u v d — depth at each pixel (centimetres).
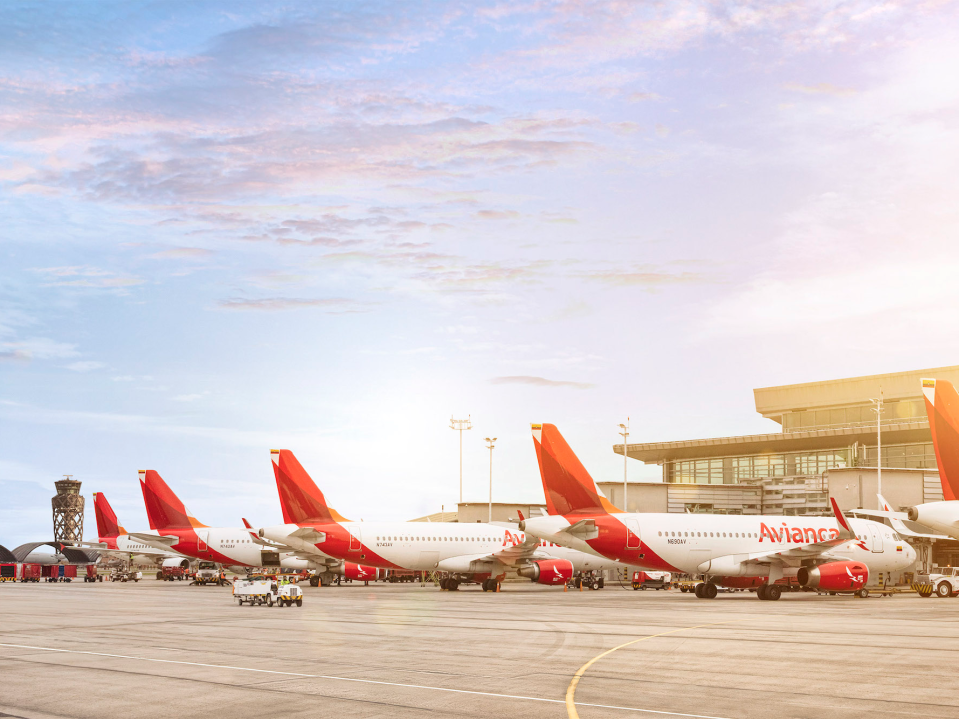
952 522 3378
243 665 2255
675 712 1648
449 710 1656
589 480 5628
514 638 2950
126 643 2781
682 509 9962
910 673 2169
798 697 1822
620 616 3981
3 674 2106
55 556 13838
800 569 5575
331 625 3441
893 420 10756
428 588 7288
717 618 3884
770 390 11775
